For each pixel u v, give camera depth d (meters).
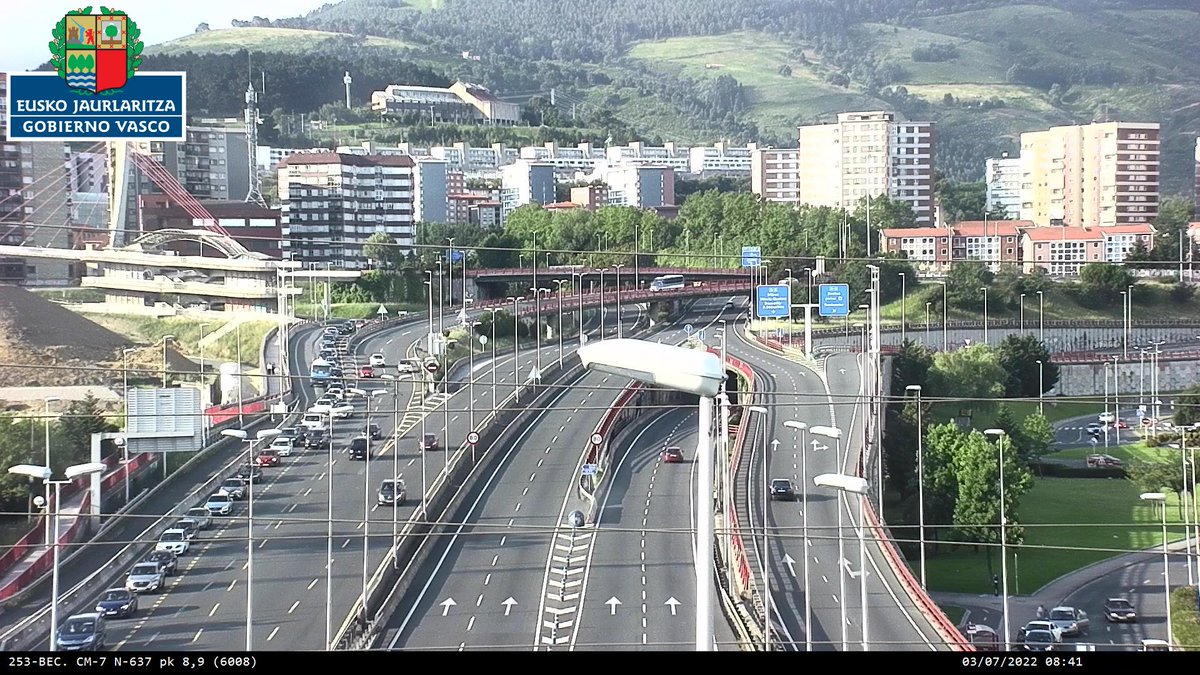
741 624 168.12
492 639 166.25
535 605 184.00
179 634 166.25
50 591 185.50
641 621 175.38
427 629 172.00
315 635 164.88
